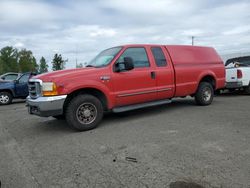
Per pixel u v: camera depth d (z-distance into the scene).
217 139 4.88
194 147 4.48
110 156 4.29
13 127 7.01
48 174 3.74
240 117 6.68
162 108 8.50
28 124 7.28
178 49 7.94
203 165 3.72
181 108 8.34
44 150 4.82
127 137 5.32
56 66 62.44
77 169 3.84
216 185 3.15
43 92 5.72
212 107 8.37
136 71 6.79
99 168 3.83
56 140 5.43
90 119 6.10
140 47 7.09
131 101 6.77
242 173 3.43
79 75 5.97
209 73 8.58
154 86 7.13
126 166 3.84
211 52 8.95
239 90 12.78
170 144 4.71
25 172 3.86
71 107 5.87
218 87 9.03
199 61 8.40
